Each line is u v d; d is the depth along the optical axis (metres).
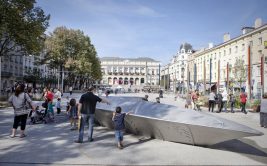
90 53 65.25
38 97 33.47
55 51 56.81
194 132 8.79
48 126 13.23
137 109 11.16
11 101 10.17
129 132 11.56
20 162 6.93
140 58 155.62
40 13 29.22
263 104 14.49
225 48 63.22
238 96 29.59
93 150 8.41
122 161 7.23
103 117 12.49
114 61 146.88
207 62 74.62
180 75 112.38
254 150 8.81
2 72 52.16
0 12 26.02
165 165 6.94
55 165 6.75
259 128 14.12
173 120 9.20
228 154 8.21
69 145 9.05
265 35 47.19
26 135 10.68
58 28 58.94
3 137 10.20
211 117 9.22
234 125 8.55
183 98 50.91
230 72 55.62
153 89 99.00
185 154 8.08
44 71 82.19
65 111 20.69
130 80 145.25
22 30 27.55
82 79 76.06
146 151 8.37
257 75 49.19
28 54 30.30
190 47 114.12
